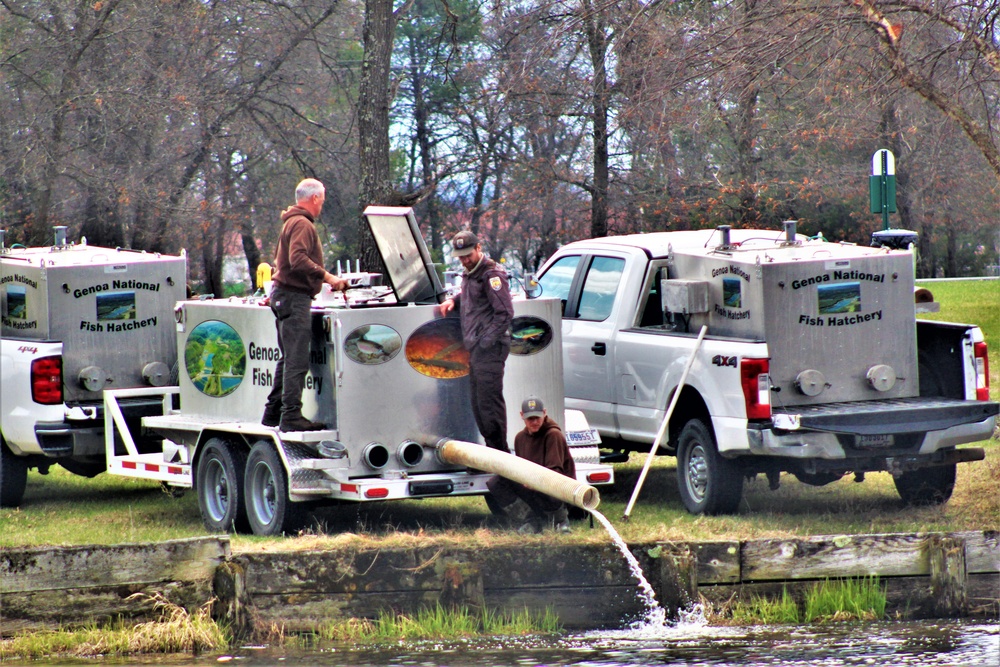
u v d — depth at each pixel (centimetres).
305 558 3177
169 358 4662
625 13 6688
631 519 3819
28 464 4500
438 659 2889
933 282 11419
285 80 12788
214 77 12269
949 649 2919
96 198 11156
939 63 5444
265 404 3762
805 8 5381
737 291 3844
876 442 3684
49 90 10956
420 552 3234
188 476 3997
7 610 3019
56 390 4338
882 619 3281
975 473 4288
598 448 4159
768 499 4197
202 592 3152
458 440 3675
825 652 2898
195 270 16025
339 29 13588
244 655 2973
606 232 10962
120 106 10781
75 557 3069
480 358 3544
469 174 15262
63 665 2884
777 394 3791
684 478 3978
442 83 15025
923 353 3984
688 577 3262
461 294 3603
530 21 8138
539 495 3525
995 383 5584
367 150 7738
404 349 3619
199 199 13300
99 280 4534
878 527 3644
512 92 9188
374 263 7706
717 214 10262
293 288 3531
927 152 10925
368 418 3575
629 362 4191
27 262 4506
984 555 3375
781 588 3319
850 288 3853
